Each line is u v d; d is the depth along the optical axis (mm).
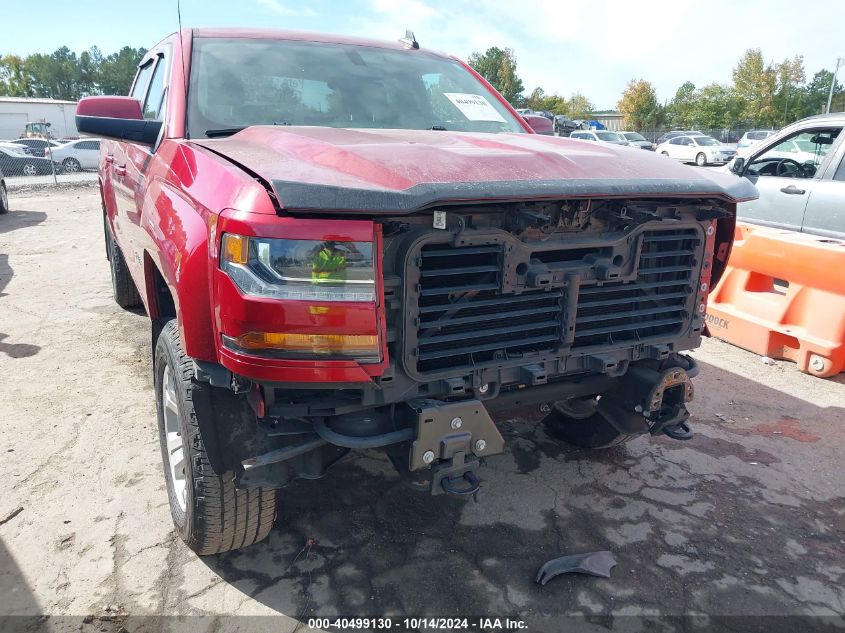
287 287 1855
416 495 3199
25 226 11359
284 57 3416
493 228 2146
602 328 2525
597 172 2311
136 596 2471
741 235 5586
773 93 59625
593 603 2502
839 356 4746
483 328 2262
